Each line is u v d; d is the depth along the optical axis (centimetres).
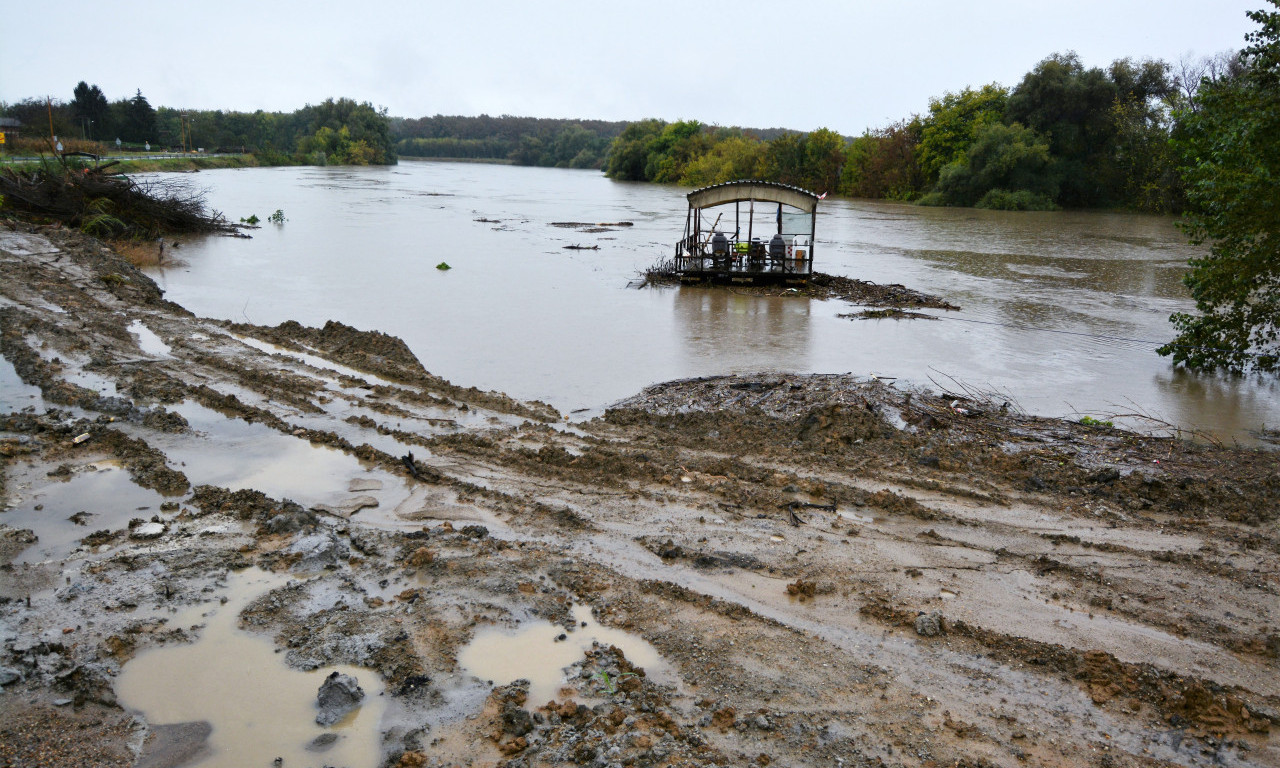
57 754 469
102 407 1056
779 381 1227
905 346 1611
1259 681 562
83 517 764
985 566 720
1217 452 1020
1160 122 6412
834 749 487
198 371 1254
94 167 3109
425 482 878
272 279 2211
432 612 625
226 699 524
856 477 914
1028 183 6525
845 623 626
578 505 828
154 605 623
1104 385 1352
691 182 9138
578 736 492
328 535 736
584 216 4819
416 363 1369
